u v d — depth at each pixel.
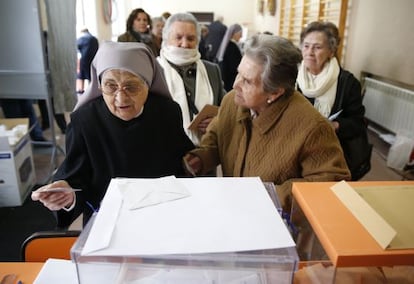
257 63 0.95
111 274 0.51
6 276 0.77
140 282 0.52
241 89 1.01
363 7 3.59
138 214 0.56
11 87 2.67
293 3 5.57
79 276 0.52
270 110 1.02
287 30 6.02
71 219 1.03
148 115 1.07
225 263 0.49
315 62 1.90
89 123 1.03
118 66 0.92
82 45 4.42
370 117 3.70
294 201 0.63
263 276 0.51
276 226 0.54
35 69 2.62
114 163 1.06
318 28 1.89
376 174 3.03
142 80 0.97
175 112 1.16
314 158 0.98
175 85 1.72
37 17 2.49
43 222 2.26
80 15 5.28
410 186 0.62
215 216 0.56
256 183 0.67
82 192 1.03
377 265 0.46
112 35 6.81
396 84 3.37
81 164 1.05
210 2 9.98
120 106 0.97
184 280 0.52
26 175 2.55
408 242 0.47
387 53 3.15
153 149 1.09
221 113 1.21
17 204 2.43
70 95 2.82
